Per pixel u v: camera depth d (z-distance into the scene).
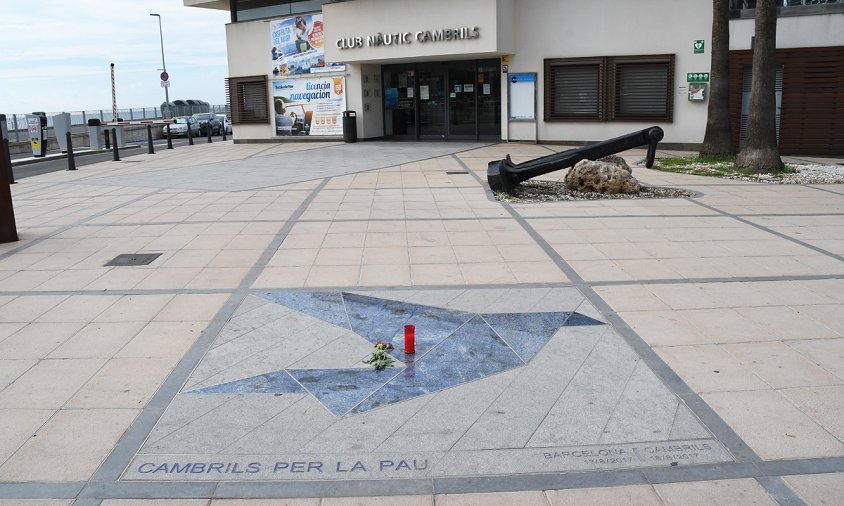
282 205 11.06
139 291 6.57
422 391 4.38
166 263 7.57
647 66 19.05
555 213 10.05
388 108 23.84
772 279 6.64
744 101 18.11
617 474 3.45
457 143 21.66
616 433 3.83
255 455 3.66
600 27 19.30
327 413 4.11
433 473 3.48
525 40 20.31
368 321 5.63
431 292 6.35
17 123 30.14
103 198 12.53
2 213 8.69
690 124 18.77
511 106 20.97
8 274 7.26
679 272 6.91
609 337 5.20
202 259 7.70
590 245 8.07
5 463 3.62
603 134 19.86
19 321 5.78
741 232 8.70
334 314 5.80
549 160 11.84
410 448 3.71
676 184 12.79
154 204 11.59
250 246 8.26
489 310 5.84
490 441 3.77
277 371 4.71
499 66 21.41
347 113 22.92
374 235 8.73
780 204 10.63
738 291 6.27
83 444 3.80
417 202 11.07
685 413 4.04
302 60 24.05
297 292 6.41
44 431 3.95
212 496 3.31
